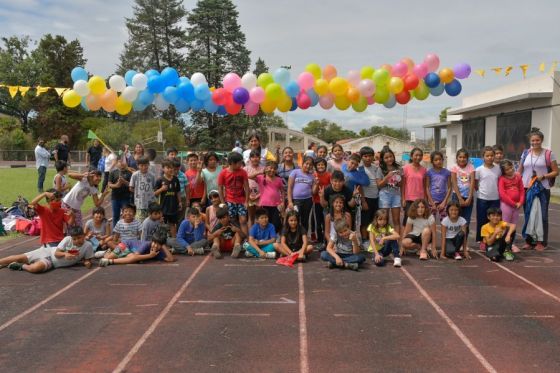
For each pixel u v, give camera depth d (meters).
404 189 7.13
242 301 4.99
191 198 7.91
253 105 8.12
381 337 4.04
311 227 8.09
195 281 5.72
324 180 7.46
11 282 5.70
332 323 4.37
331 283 5.62
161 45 48.91
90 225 7.07
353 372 3.43
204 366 3.54
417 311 4.67
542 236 7.22
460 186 7.02
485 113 24.72
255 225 6.96
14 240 8.26
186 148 44.66
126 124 46.97
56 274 6.04
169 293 5.26
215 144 41.03
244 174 7.23
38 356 3.73
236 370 3.47
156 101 8.20
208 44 40.72
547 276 5.87
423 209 6.72
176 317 4.54
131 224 6.89
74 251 6.29
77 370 3.50
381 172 7.20
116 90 8.01
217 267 6.38
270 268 6.32
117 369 3.51
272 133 43.78
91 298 5.11
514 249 7.17
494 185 7.08
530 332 4.15
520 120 21.52
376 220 6.55
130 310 4.73
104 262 6.41
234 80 8.08
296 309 4.74
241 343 3.94
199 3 40.41
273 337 4.05
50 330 4.25
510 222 7.05
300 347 3.85
